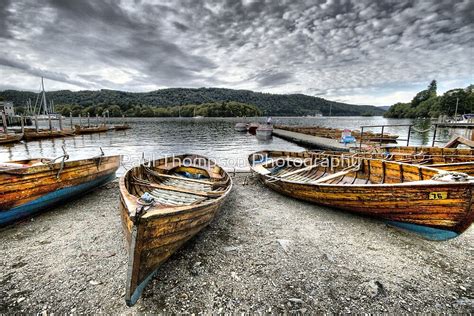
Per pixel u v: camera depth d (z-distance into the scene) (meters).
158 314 3.39
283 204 7.70
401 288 3.95
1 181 5.18
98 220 6.21
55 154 21.25
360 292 3.87
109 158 8.89
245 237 5.53
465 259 4.71
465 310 3.54
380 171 7.84
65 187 6.75
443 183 4.58
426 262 4.62
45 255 4.61
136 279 3.31
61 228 5.73
